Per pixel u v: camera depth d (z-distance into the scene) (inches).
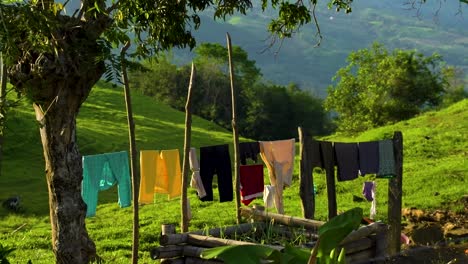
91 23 478.9
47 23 409.7
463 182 982.4
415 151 1305.4
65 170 504.4
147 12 458.6
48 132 500.1
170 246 462.9
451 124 1547.7
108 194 1210.6
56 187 505.4
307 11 548.1
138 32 466.0
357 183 1055.0
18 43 450.0
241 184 591.8
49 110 494.0
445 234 685.9
